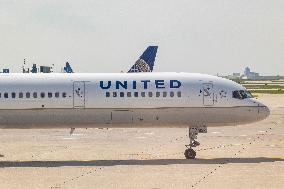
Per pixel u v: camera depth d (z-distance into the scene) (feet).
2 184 117.39
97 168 139.95
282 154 167.32
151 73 160.45
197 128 159.12
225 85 158.10
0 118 156.87
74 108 156.15
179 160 154.61
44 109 156.15
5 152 177.27
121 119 156.76
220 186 113.70
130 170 135.74
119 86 156.66
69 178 124.67
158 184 116.06
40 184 117.19
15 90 156.56
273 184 115.96
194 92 156.35
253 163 147.13
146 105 155.84
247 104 157.17
